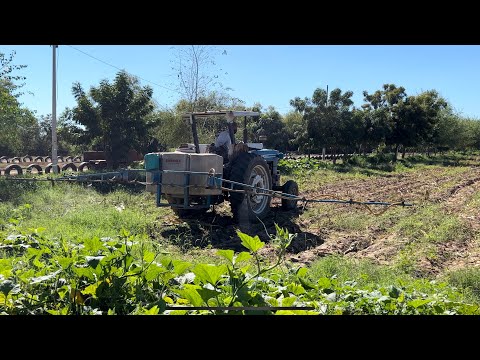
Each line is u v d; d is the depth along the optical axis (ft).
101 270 12.41
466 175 85.20
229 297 11.84
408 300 13.88
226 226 32.12
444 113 153.17
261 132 108.27
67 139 68.33
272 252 26.07
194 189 29.84
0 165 97.91
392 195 53.93
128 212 31.78
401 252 26.11
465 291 19.13
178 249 25.45
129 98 64.85
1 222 26.61
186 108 76.13
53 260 14.53
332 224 34.55
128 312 12.05
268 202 34.60
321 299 13.23
